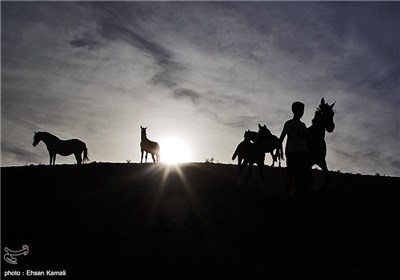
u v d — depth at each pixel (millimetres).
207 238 11141
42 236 11266
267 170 21828
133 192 15914
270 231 11672
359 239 10984
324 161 13930
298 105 13336
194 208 13945
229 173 20766
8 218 12680
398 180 19250
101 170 20250
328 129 13828
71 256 9859
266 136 16453
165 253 10031
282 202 14336
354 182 18656
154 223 12367
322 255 9883
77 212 13367
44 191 15859
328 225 12070
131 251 10148
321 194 14500
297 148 13047
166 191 16109
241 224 12320
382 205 14234
